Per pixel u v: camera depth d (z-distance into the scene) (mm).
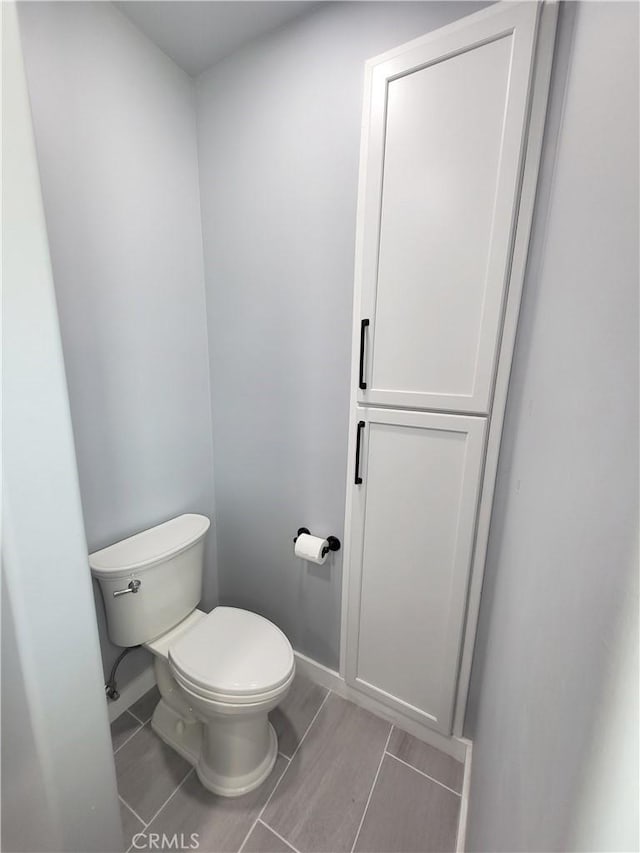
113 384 1171
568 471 370
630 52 325
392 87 937
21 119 503
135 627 1161
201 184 1364
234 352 1428
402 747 1205
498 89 822
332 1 997
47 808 625
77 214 1021
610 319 299
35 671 587
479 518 1021
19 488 544
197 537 1302
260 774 1094
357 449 1166
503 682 642
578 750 253
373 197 1003
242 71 1185
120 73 1080
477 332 942
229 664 1026
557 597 353
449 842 960
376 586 1217
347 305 1134
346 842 958
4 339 512
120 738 1231
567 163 616
